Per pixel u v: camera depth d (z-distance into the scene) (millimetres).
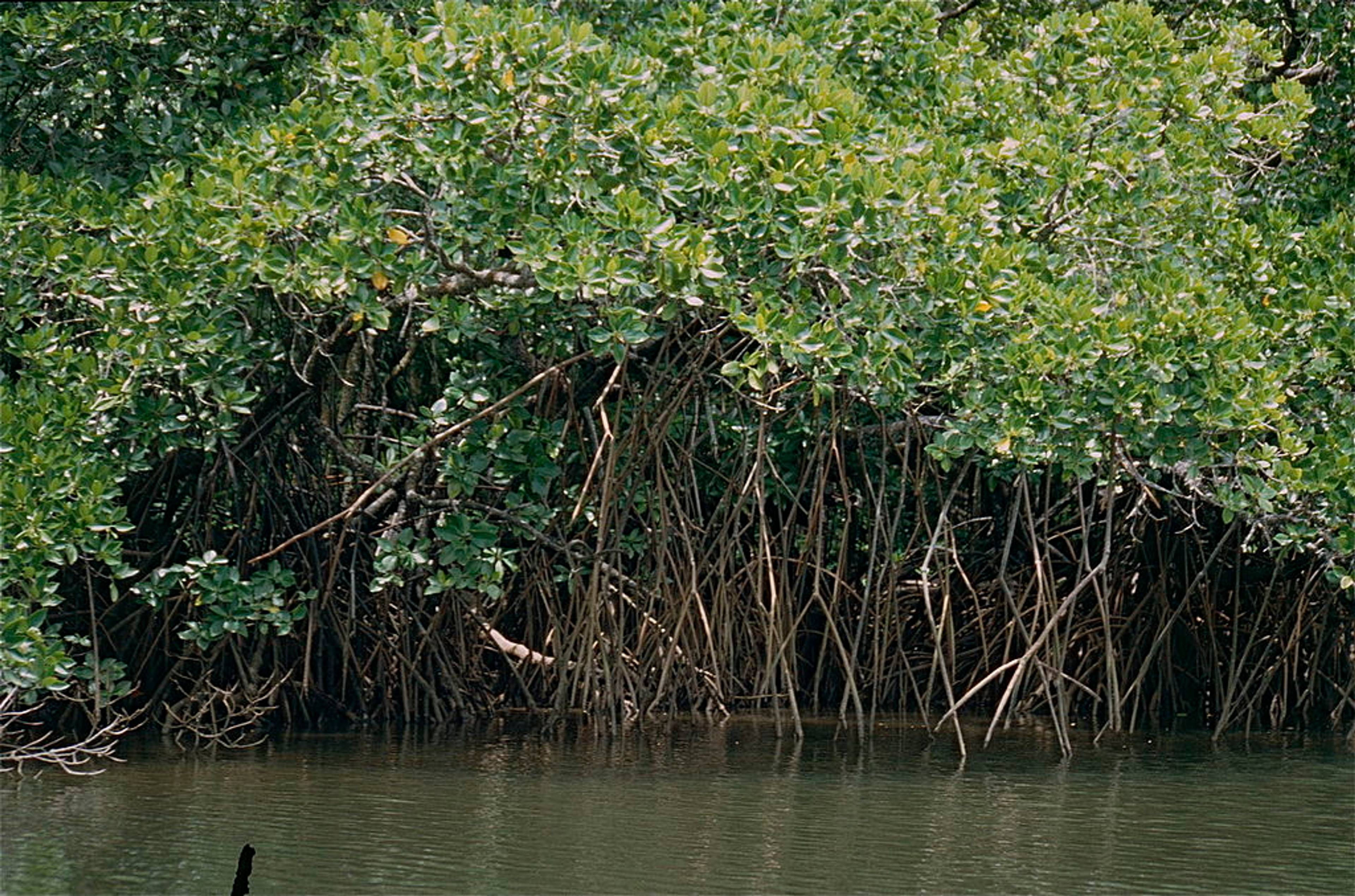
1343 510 13078
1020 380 12164
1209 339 12445
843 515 16812
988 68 14125
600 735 14852
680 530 15344
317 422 14555
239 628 13836
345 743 14164
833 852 9797
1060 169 13141
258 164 12164
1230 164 15250
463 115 11742
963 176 12727
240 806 11016
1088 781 12594
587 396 15117
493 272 12531
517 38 11523
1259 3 16953
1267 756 14164
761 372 12023
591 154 11953
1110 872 9422
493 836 10102
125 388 12422
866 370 12117
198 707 14430
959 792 11969
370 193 12492
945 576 14953
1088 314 12078
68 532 12117
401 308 13766
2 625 11633
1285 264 13789
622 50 13578
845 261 11984
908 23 14391
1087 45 14062
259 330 13852
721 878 9117
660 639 15578
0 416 11953
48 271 12641
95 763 12914
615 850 9766
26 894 8625
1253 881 9242
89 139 14359
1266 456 12820
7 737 13219
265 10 13891
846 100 12414
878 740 14836
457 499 14633
